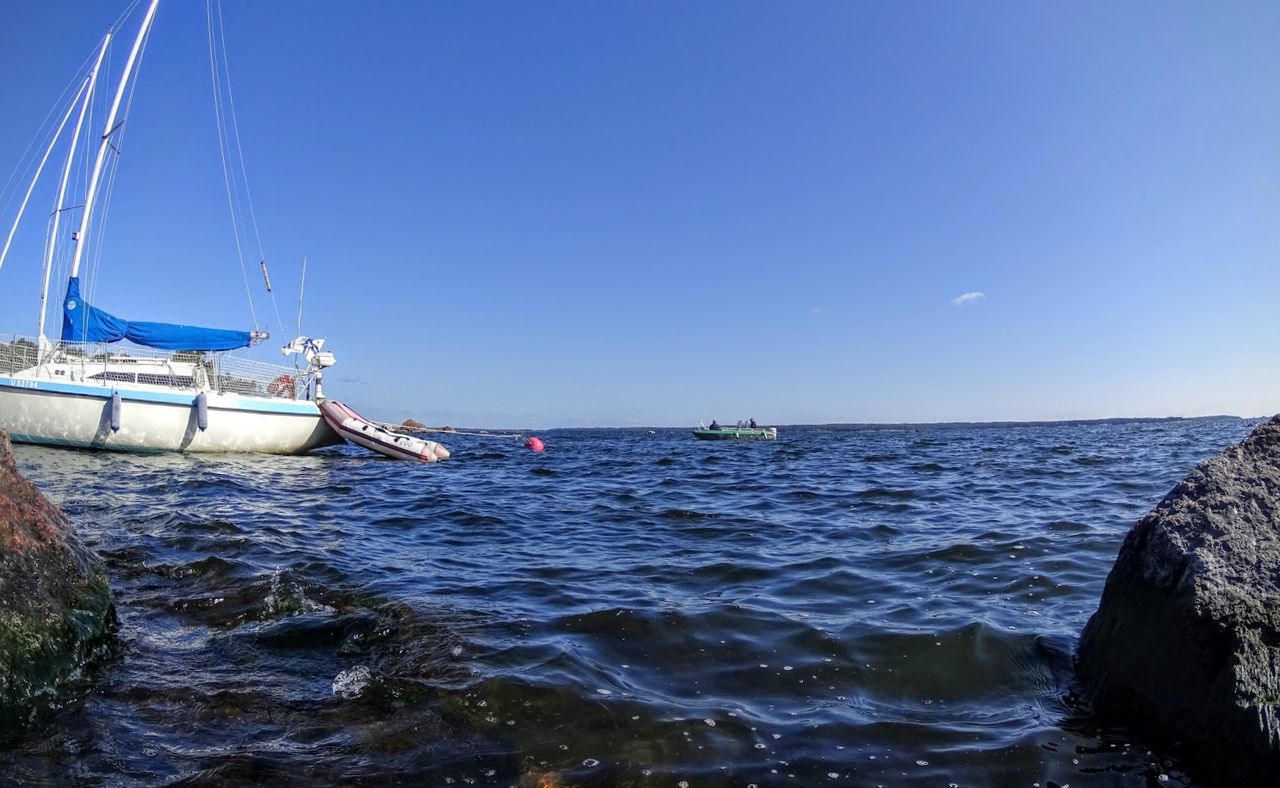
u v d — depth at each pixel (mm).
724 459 25328
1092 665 3717
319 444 19609
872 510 10188
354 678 3797
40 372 15617
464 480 16094
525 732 3217
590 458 26406
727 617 4832
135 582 5500
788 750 3072
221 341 17922
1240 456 3721
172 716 3287
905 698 3619
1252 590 3012
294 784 2744
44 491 9781
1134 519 8680
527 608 5109
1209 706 2896
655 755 3023
